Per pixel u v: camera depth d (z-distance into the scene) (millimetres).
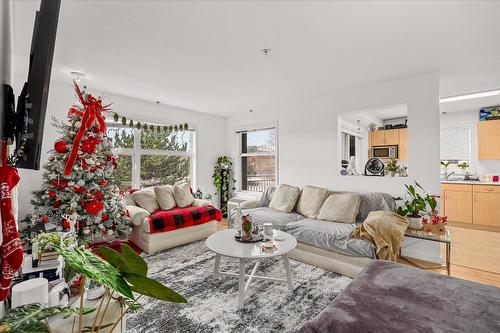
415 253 3100
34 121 899
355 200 3240
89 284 1274
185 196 4199
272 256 2047
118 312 1081
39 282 1271
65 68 2939
